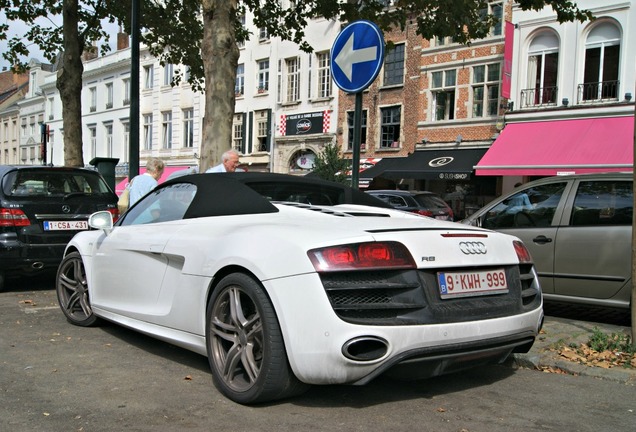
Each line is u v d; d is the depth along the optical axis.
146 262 4.34
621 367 4.20
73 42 14.59
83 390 3.61
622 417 3.30
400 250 3.14
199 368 4.11
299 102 28.23
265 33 29.91
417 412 3.29
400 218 3.76
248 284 3.29
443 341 3.11
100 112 42.31
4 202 7.27
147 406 3.33
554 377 4.08
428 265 3.18
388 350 2.97
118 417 3.15
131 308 4.50
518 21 19.91
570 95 18.73
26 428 2.99
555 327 5.44
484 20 10.80
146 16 15.61
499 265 3.54
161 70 36.78
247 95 30.94
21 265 7.27
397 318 3.05
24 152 53.12
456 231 3.48
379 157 24.83
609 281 5.71
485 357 3.41
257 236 3.38
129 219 4.96
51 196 7.61
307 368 3.01
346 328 2.94
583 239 5.88
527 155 18.06
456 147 21.98
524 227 6.38
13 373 3.96
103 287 4.95
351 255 3.03
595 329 5.05
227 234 3.62
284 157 28.91
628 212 5.73
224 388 3.45
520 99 19.95
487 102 21.45
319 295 2.98
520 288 3.63
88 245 5.30
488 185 21.42
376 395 3.56
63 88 14.62
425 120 23.22
